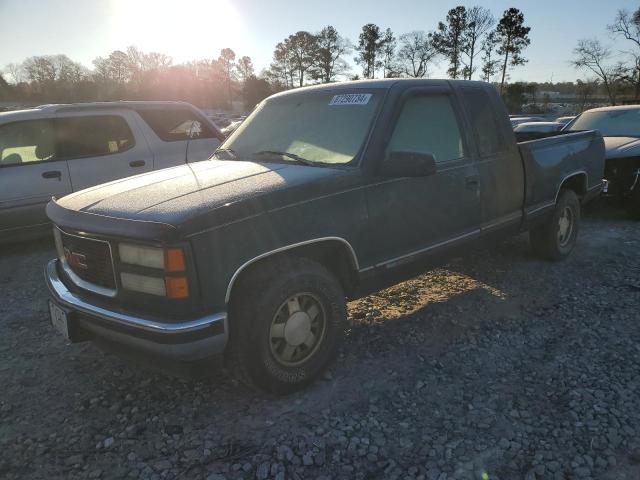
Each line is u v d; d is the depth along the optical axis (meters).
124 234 2.73
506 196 4.59
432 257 3.96
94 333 3.04
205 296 2.74
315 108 4.03
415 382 3.36
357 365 3.58
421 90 3.95
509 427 2.88
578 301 4.59
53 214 3.24
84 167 6.80
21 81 80.69
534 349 3.76
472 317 4.34
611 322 4.13
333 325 3.31
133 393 3.32
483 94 4.58
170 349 2.70
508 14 59.06
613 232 7.00
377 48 73.69
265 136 4.12
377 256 3.55
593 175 5.95
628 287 4.88
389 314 4.43
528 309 4.47
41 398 3.27
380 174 3.48
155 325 2.70
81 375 3.55
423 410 3.06
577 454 2.64
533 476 2.50
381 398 3.19
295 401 3.17
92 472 2.61
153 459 2.69
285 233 3.03
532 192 4.91
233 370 3.06
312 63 83.50
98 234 2.87
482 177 4.30
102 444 2.82
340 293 3.33
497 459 2.63
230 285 2.82
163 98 86.56
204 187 3.13
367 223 3.44
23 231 6.46
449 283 5.14
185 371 2.84
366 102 3.77
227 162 3.91
